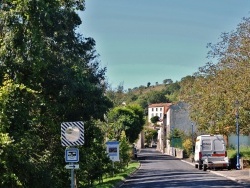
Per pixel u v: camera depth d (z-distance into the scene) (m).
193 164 56.31
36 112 19.98
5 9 16.41
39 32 16.48
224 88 38.84
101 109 23.97
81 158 24.05
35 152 17.16
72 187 17.06
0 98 13.55
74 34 23.88
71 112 22.45
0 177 13.29
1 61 16.52
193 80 50.47
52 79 20.77
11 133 14.10
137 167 51.16
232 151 47.84
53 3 17.44
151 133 152.25
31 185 14.75
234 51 38.00
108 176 36.47
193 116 46.41
